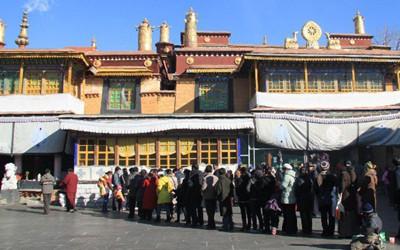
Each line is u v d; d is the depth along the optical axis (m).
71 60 22.16
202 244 8.82
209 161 19.52
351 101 21.94
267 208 10.07
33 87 22.48
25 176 23.20
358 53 21.97
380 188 20.23
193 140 19.69
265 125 20.59
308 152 21.48
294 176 10.14
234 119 19.44
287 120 20.86
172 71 32.59
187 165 19.45
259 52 21.62
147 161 19.47
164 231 10.80
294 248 8.32
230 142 19.80
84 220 13.31
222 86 25.22
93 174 19.16
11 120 21.16
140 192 13.79
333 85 22.81
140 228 11.41
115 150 19.48
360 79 23.12
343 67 22.97
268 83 22.47
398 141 20.88
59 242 9.16
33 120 21.14
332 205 9.70
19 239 9.57
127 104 24.84
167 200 12.88
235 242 9.04
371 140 20.84
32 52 21.56
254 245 8.66
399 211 9.66
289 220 10.09
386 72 24.12
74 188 16.12
